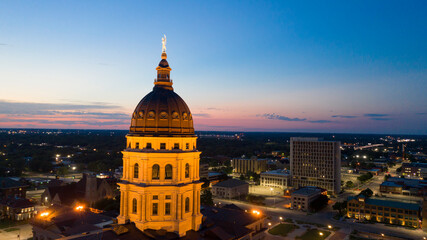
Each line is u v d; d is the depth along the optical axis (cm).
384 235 13112
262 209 17588
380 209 15338
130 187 6469
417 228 14250
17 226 13350
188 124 6881
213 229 6981
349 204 16088
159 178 6356
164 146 6456
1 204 14825
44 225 9444
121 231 6003
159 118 6506
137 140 6538
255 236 9381
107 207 14525
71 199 16388
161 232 6147
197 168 6981
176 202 6372
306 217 16012
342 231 13600
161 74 7106
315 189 19062
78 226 8725
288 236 12812
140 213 6238
